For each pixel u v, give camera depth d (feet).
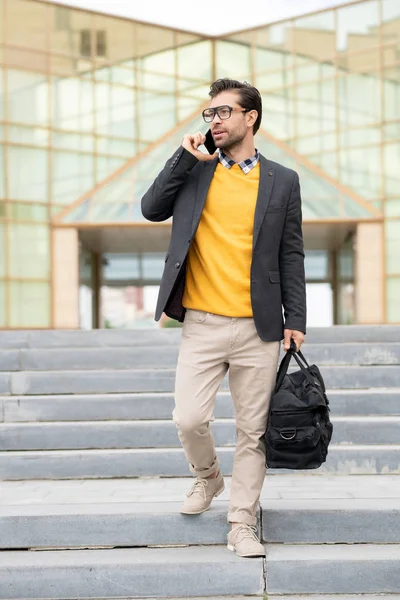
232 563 9.90
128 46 66.33
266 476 14.14
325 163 64.69
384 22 62.69
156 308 9.89
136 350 19.02
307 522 10.77
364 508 10.82
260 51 68.28
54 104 63.16
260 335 9.86
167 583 9.94
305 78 66.08
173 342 21.06
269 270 9.96
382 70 62.64
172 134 66.59
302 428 9.69
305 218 58.75
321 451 9.80
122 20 66.08
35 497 12.33
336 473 14.25
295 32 66.59
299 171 62.75
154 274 76.89
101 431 15.12
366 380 17.33
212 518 10.75
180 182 10.05
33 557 10.41
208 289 10.00
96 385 17.35
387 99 62.39
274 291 10.00
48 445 15.10
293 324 10.02
